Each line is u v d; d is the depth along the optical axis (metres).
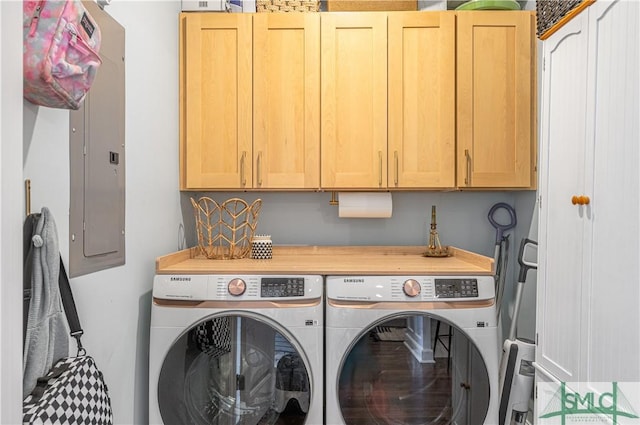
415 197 2.20
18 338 0.60
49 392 0.84
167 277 1.49
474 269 1.56
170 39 1.80
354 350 1.46
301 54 1.89
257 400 1.47
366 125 1.89
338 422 1.44
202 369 1.48
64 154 1.03
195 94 1.89
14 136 0.59
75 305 1.08
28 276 0.86
